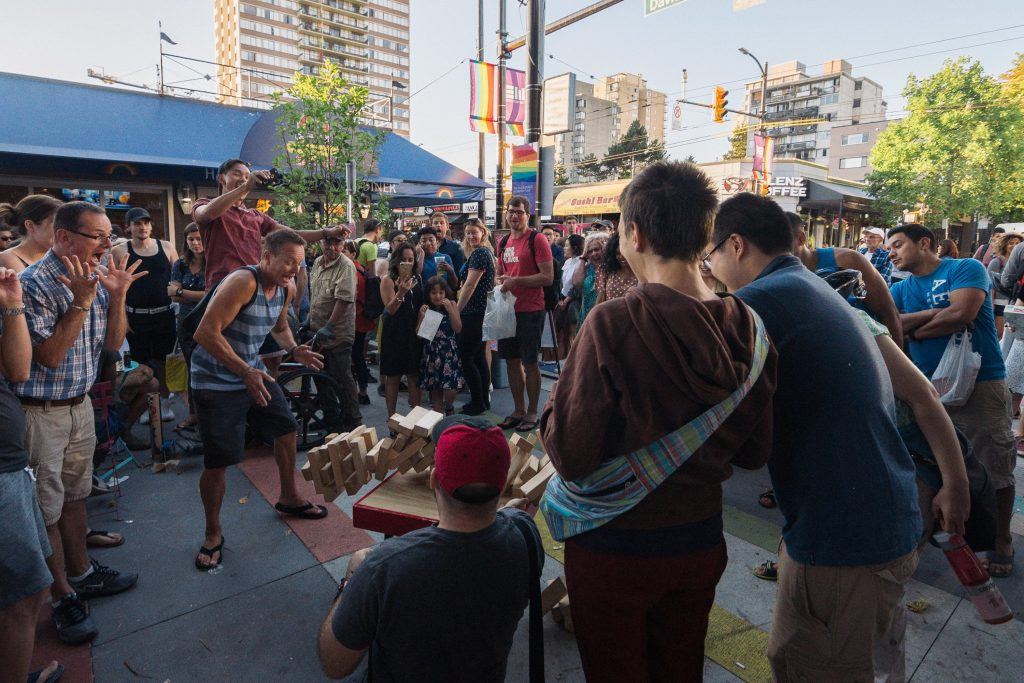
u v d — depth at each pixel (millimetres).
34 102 9812
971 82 32250
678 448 1244
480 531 1454
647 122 134625
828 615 1420
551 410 1328
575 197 27797
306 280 5555
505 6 10195
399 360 4996
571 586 1467
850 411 1356
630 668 1431
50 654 2383
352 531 3350
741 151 56969
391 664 1479
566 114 10398
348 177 7574
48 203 2689
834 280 2031
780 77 114875
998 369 2871
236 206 4070
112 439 3965
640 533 1341
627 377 1220
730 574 2980
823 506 1378
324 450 2617
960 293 2754
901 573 1428
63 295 2324
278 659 2371
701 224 1307
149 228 5105
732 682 2262
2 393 1909
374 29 164500
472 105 10203
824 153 109188
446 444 1433
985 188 32531
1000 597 1696
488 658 1519
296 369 4699
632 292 1266
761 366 1264
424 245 5523
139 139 10289
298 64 151875
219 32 151750
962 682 2234
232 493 3822
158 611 2650
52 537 2430
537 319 5012
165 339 5258
